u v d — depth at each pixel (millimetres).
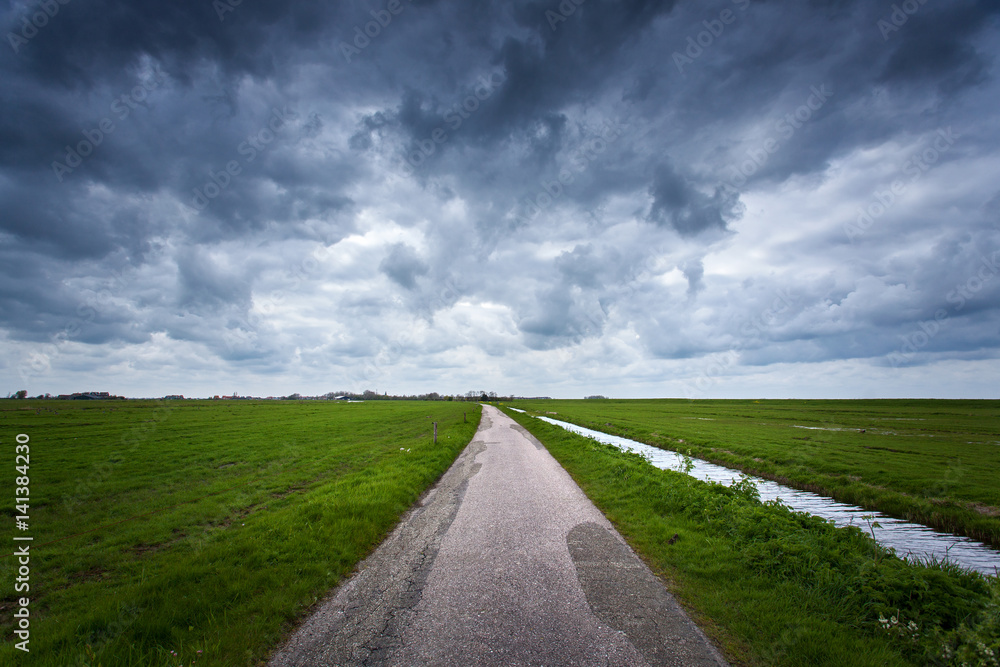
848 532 6730
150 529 8898
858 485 13961
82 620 4605
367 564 6258
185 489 13023
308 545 6762
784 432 32000
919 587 4707
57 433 29297
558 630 4246
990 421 45844
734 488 10172
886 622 4238
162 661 3834
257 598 5047
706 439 26062
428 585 5414
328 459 18125
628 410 78125
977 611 4219
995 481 14117
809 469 16906
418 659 3789
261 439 26812
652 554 6457
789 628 4234
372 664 3738
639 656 3801
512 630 4258
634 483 11422
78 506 11172
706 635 4172
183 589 5324
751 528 7023
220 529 8750
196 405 87000
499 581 5488
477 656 3812
